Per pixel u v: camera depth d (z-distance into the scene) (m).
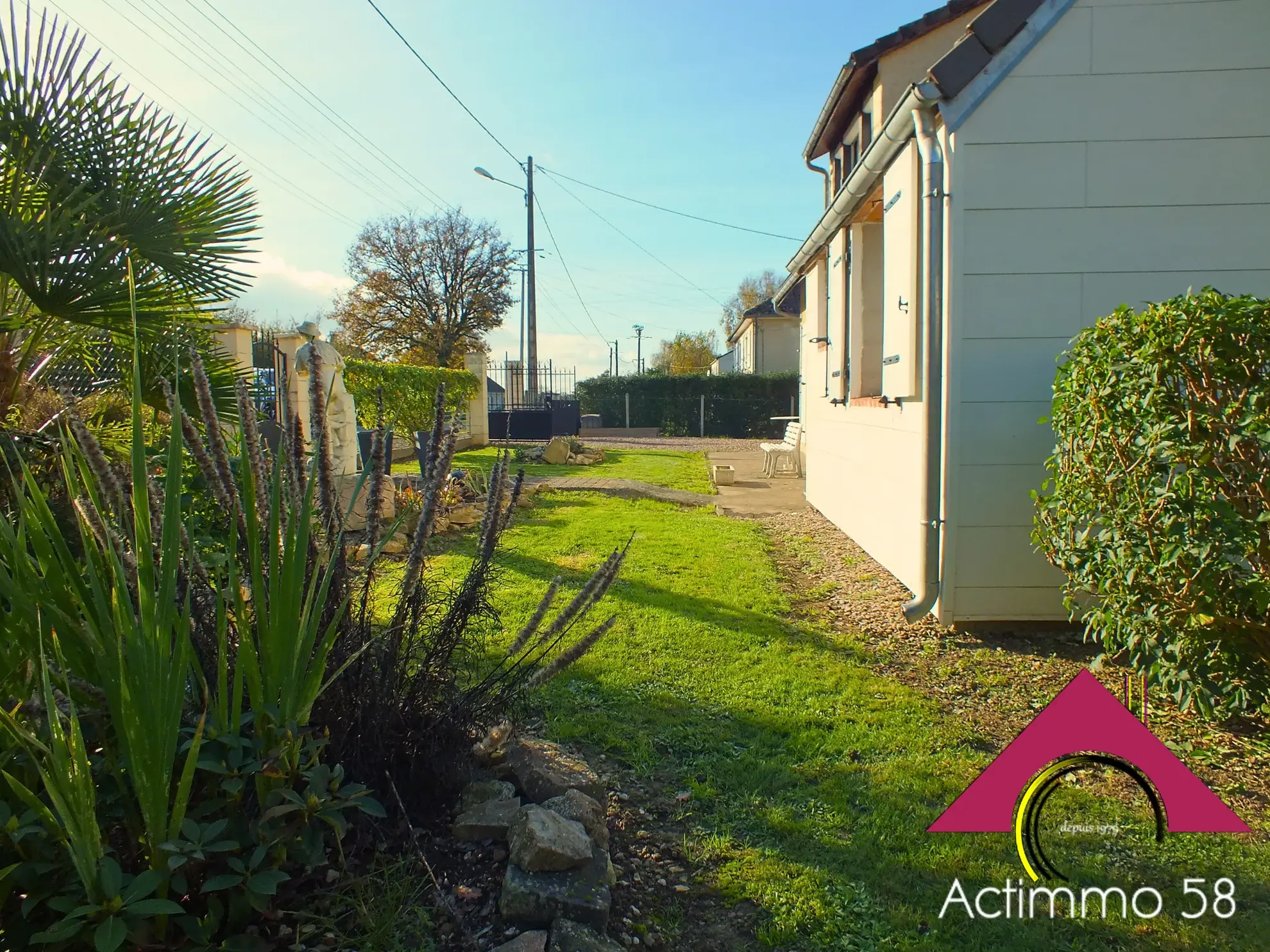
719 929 2.36
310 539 2.54
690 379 34.78
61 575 1.84
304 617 2.11
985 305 4.85
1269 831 2.87
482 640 3.45
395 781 2.60
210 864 1.91
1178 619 3.37
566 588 5.91
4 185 3.96
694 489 12.81
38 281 3.72
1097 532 4.12
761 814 2.95
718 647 4.69
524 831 2.38
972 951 2.26
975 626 5.05
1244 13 4.73
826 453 9.44
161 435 5.11
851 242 7.81
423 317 38.44
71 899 1.65
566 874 2.33
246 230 4.62
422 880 2.32
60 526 2.85
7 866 1.74
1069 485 3.92
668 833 2.84
